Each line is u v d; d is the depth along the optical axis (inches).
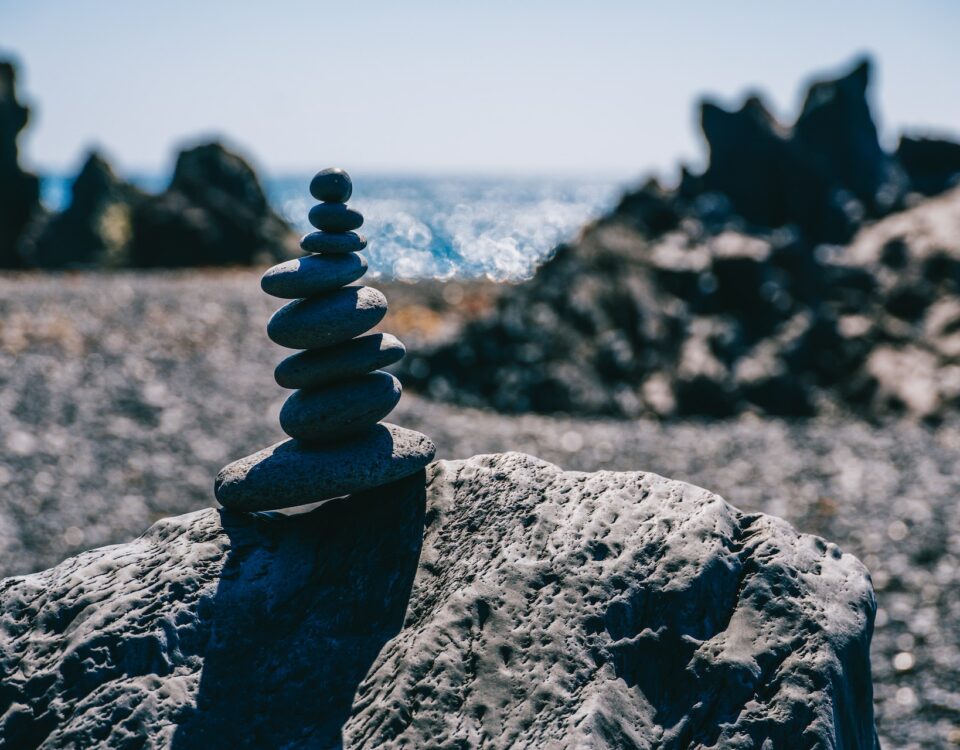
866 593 41.7
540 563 41.6
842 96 255.3
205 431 125.6
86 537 92.2
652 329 166.4
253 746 39.6
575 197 1306.6
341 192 44.9
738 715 38.9
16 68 270.5
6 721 40.3
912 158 265.3
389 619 41.9
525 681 39.2
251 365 160.1
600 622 40.3
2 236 263.6
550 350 160.7
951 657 74.9
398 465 44.6
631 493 43.5
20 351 147.9
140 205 282.4
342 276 44.2
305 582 43.6
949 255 186.2
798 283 179.3
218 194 292.0
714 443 138.9
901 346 168.7
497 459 45.5
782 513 109.3
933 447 136.6
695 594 40.8
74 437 117.1
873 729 42.2
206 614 42.1
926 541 99.5
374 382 44.9
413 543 43.7
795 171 229.9
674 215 191.3
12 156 265.9
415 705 39.1
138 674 40.8
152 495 103.8
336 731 39.4
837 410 157.9
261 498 43.8
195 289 211.3
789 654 39.8
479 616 40.6
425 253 563.5
